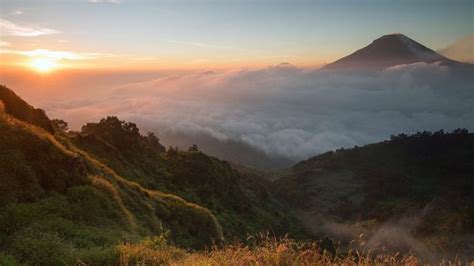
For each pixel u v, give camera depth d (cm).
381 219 13612
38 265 920
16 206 1248
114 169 3812
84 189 1606
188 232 2677
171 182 5656
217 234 2908
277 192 14775
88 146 3878
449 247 10000
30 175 1448
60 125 4253
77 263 925
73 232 1252
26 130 1664
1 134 1525
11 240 1048
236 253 682
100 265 937
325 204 16888
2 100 2122
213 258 708
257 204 8606
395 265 585
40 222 1231
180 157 6775
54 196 1480
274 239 679
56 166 1639
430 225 12000
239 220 5909
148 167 5447
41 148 1633
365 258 595
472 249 9800
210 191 6212
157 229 2094
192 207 2986
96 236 1284
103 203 1628
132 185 2555
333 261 630
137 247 1029
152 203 2558
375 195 17300
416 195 16438
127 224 1647
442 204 13912
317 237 8444
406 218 13262
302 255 634
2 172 1366
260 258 653
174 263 841
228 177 7725
